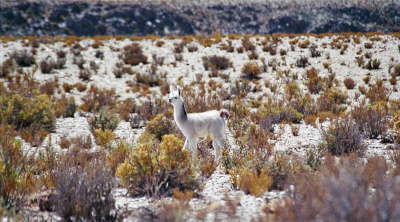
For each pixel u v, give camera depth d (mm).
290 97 64000
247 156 29688
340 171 17703
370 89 68000
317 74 81625
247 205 21344
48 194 24359
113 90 73062
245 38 113500
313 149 36312
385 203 13570
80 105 63344
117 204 22750
